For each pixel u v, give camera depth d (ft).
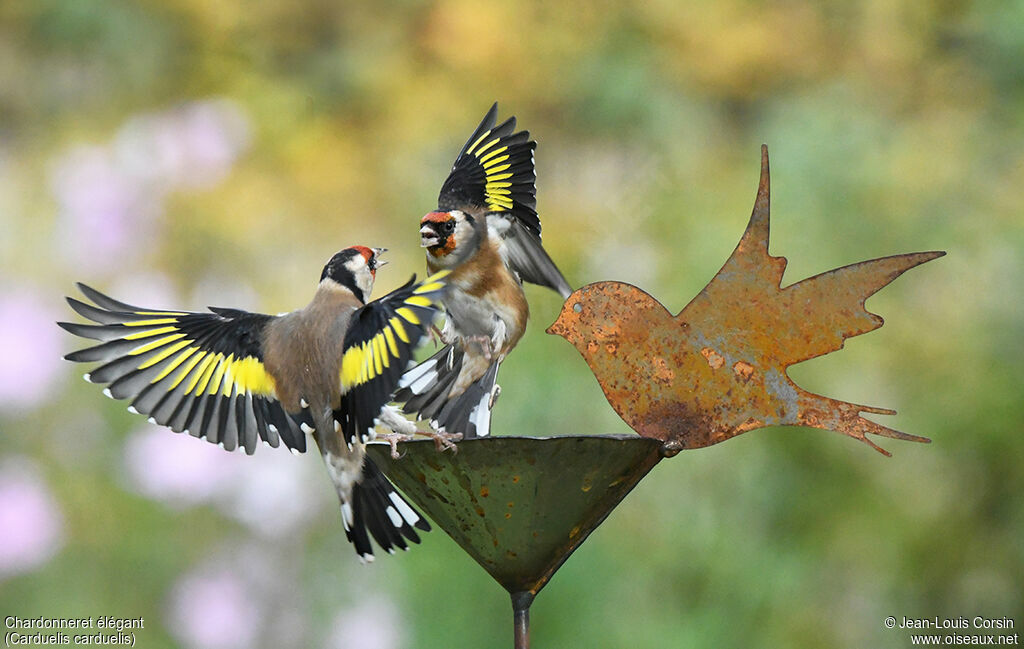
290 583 29.14
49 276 34.58
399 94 64.59
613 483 16.21
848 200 42.01
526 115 64.85
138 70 67.15
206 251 42.88
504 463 15.60
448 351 23.98
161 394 18.10
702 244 38.93
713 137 62.75
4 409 28.84
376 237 55.88
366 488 17.79
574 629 29.43
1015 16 56.80
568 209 45.88
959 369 38.34
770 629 33.47
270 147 60.90
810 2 64.03
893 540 36.24
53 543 27.76
